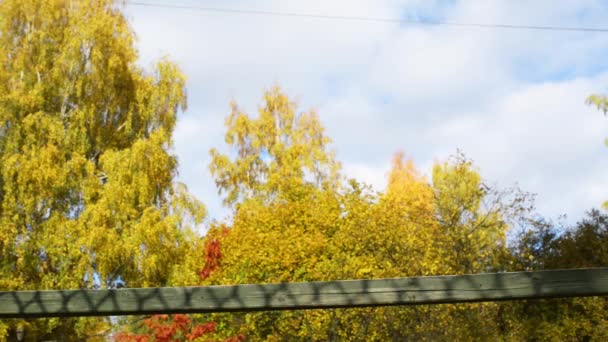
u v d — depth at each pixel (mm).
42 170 17703
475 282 4473
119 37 20984
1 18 20031
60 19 20750
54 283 17578
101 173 19375
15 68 19344
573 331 13242
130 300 4438
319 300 4453
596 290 4418
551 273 4461
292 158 26328
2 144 18547
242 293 4465
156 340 13125
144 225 17781
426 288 4465
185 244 18844
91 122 19797
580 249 15625
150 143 19094
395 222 14172
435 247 13898
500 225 15000
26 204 17578
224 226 18469
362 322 12914
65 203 18828
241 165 26312
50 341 18984
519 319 14320
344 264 14047
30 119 18344
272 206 18750
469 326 13375
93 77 20109
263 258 14523
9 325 17656
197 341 13406
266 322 14078
